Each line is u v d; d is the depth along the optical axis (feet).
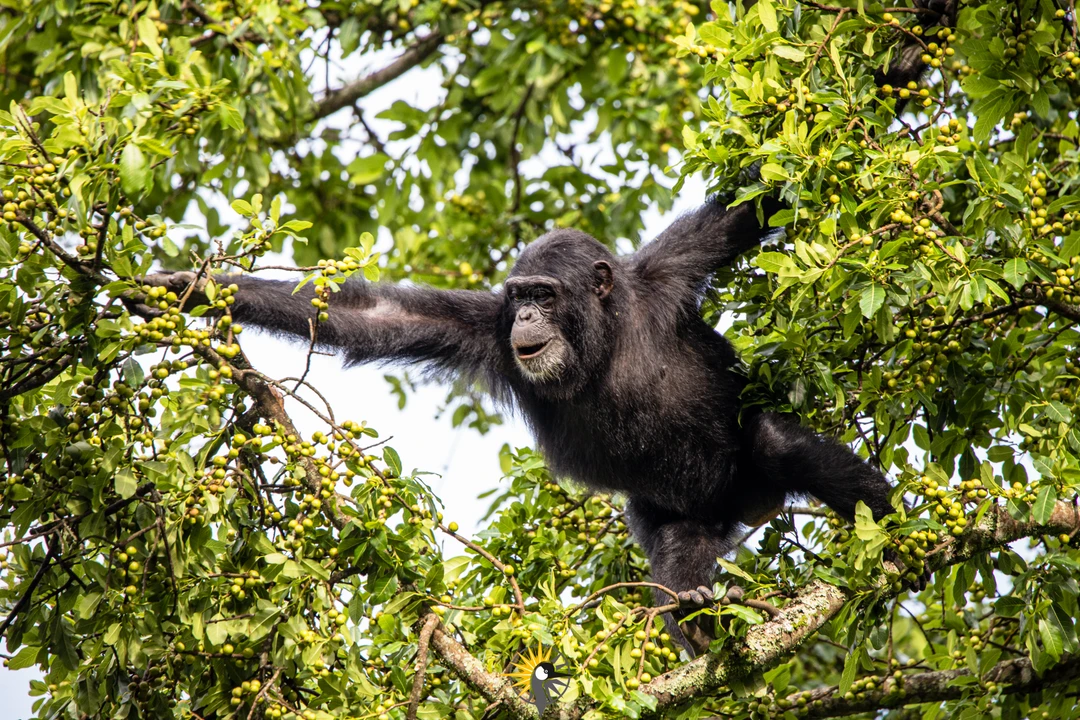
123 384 44.75
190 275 49.60
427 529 47.60
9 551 46.06
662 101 92.73
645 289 60.90
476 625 50.80
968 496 45.93
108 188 44.65
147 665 45.93
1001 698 53.98
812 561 52.26
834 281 45.14
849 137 48.55
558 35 91.66
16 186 43.78
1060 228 48.37
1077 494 46.03
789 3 52.90
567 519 59.52
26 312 44.16
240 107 79.97
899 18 54.44
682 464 58.59
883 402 50.70
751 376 54.13
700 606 45.62
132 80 51.47
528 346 59.52
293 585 45.03
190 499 44.93
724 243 59.47
